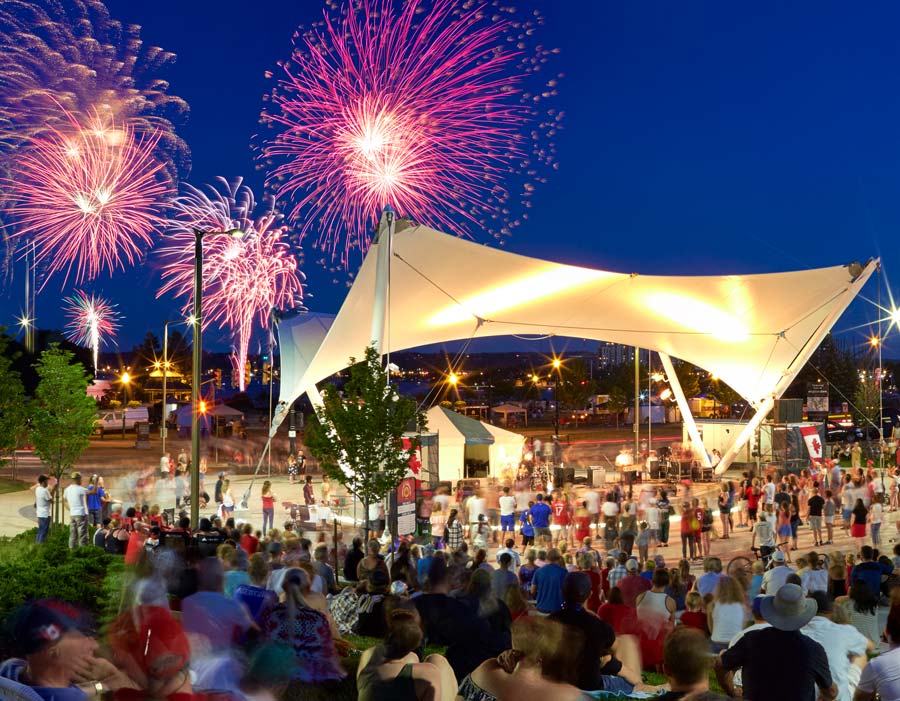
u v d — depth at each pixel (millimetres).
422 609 6656
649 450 39781
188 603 5750
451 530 20062
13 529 24203
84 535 20297
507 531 23641
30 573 12898
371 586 9812
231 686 5180
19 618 3682
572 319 33062
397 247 25781
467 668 6504
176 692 4281
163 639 4352
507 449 38312
